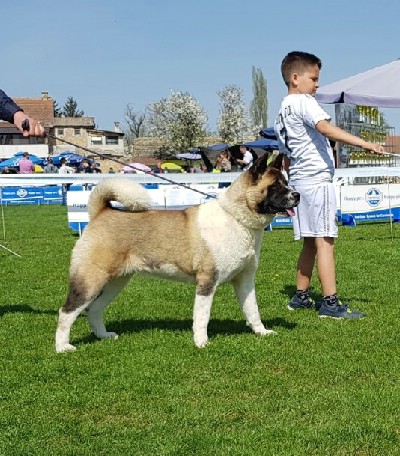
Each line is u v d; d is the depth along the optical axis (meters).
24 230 16.39
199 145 66.62
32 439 3.52
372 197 15.37
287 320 6.13
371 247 11.22
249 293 5.54
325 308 6.24
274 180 5.08
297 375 4.50
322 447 3.34
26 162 28.53
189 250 5.16
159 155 68.50
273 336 5.49
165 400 4.07
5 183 13.58
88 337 5.68
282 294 7.44
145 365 4.77
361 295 7.23
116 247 5.14
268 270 9.09
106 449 3.37
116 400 4.10
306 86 6.28
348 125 17.47
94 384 4.41
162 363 4.80
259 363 4.79
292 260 9.99
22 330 5.95
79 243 5.18
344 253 10.58
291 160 6.32
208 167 33.59
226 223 5.15
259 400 4.04
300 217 6.31
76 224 14.71
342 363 4.73
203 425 3.66
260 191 5.07
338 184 15.15
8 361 4.96
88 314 5.64
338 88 15.14
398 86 14.68
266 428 3.58
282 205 5.07
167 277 5.36
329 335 5.54
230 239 5.14
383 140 19.98
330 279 6.22
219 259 5.14
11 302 7.35
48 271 9.60
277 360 4.82
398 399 3.96
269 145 27.17
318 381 4.38
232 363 4.78
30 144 66.00
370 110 18.81
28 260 10.77
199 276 5.21
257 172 5.08
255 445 3.37
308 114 5.98
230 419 3.76
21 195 28.09
